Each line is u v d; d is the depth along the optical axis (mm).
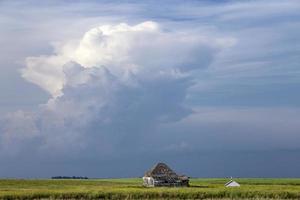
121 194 93625
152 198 92625
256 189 105062
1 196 91062
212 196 95000
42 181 181750
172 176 148250
